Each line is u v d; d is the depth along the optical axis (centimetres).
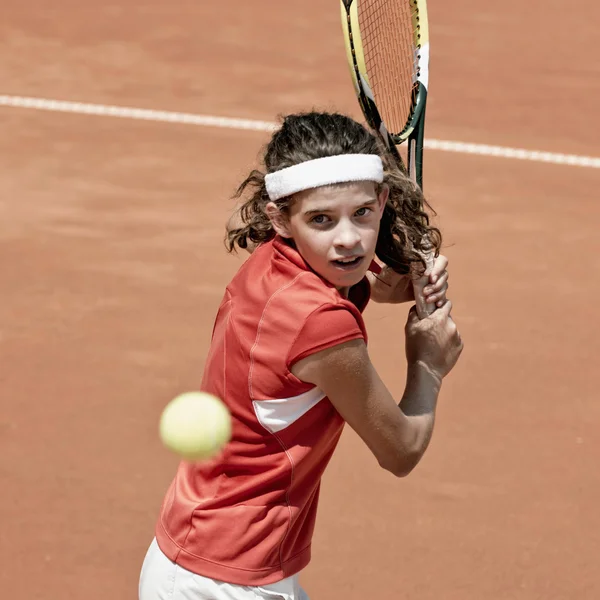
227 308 1044
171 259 2959
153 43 5212
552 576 1742
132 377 2308
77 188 3478
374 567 1742
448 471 2003
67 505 1867
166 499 1099
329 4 6103
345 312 959
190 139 4006
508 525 1862
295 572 1069
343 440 2095
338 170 947
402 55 1511
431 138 4150
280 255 1002
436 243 1145
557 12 6188
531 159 3975
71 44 5122
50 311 2609
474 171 3809
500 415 2203
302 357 960
